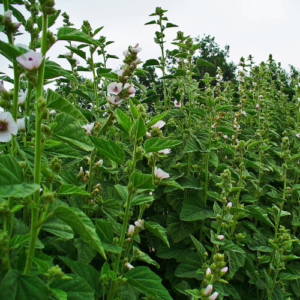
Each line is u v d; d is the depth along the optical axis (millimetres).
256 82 6688
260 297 3984
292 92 13836
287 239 3666
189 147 4102
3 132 1473
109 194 3506
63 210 1372
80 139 1672
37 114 1415
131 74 2676
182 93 5066
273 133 6168
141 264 4164
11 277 1281
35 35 2158
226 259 3818
